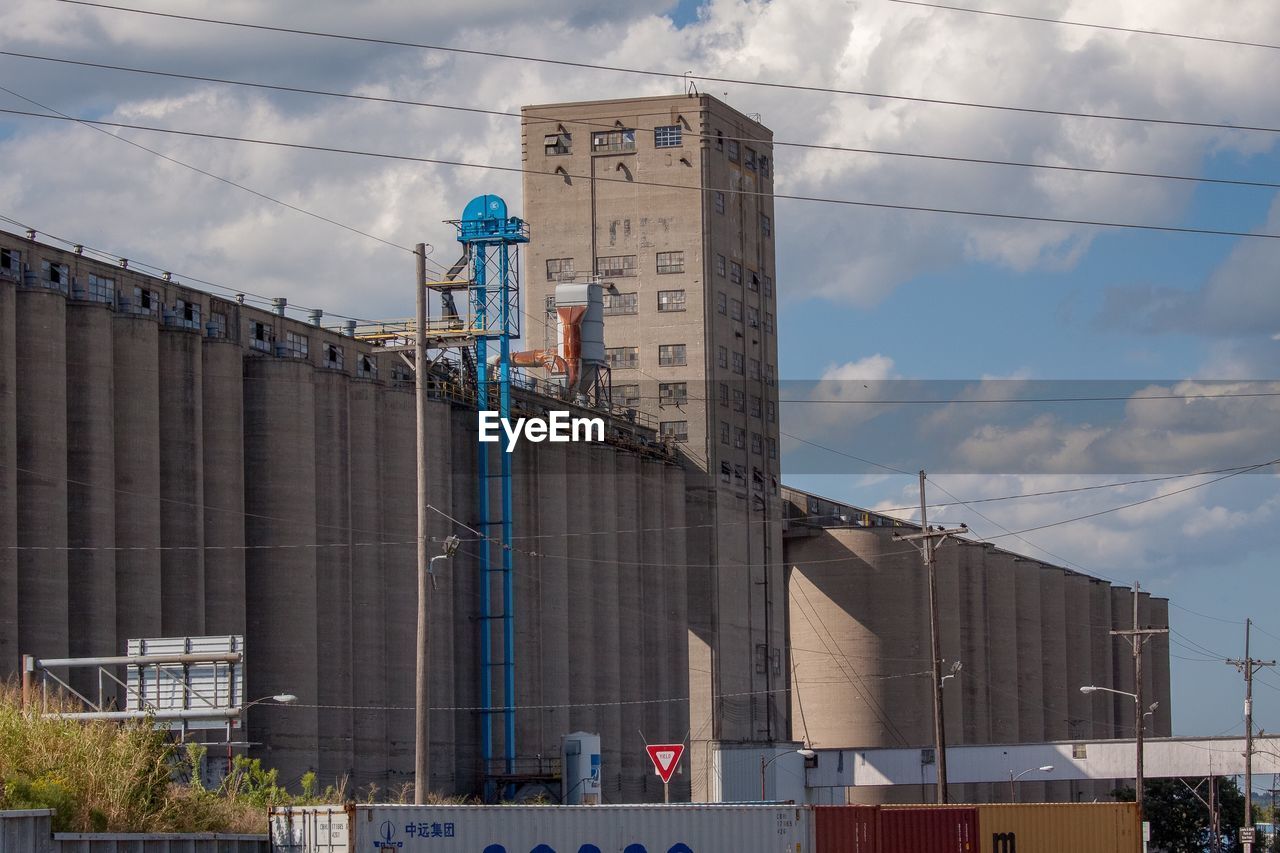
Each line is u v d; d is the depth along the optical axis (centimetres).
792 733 17662
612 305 16225
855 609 17525
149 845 4472
